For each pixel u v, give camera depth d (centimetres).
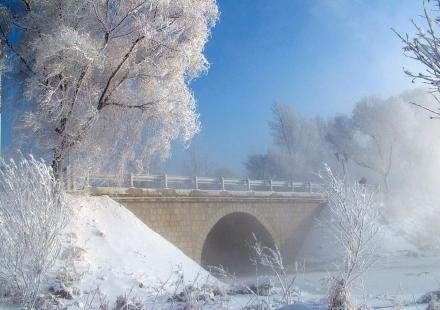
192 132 1894
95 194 1906
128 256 1611
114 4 1769
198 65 1916
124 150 1867
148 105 1845
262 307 894
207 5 1903
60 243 825
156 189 2125
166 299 1070
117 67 1769
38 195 809
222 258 3225
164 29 1784
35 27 1755
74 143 1708
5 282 835
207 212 2388
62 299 1189
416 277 1939
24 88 1752
